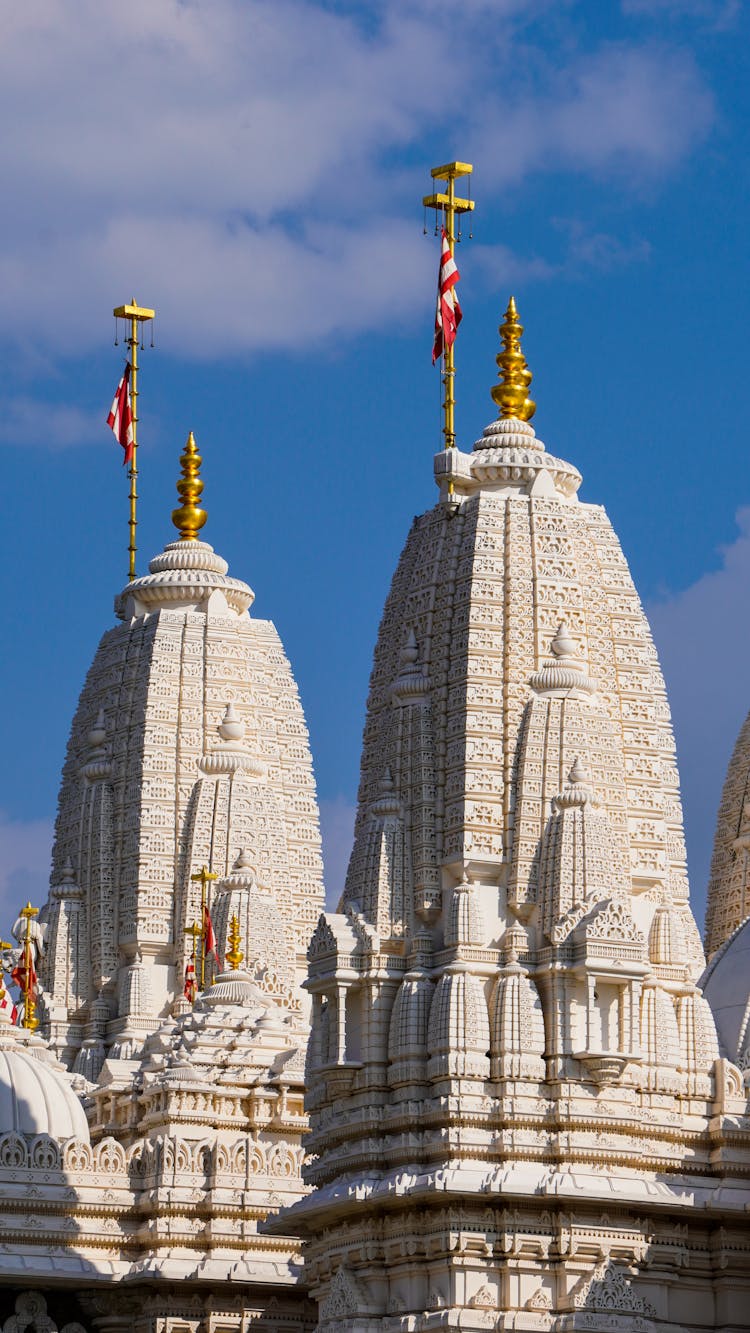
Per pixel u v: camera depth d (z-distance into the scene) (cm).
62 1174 13812
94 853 16062
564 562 12694
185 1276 13675
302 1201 12294
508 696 12419
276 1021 14612
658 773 12662
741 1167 12019
